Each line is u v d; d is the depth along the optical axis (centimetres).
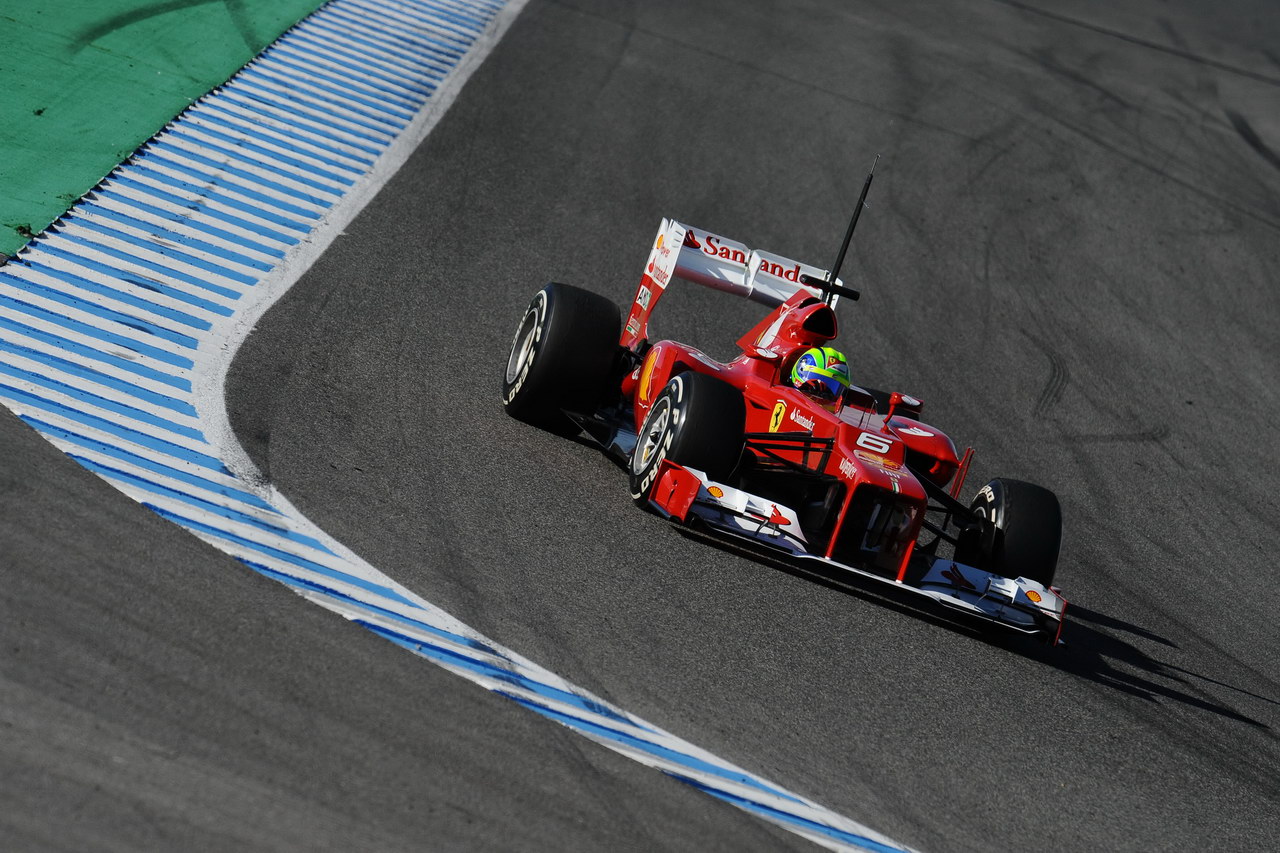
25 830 1440
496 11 7050
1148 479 4262
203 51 5219
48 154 3997
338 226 4222
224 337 3195
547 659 2094
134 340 3022
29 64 4544
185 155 4334
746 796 1859
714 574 2608
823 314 2961
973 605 2588
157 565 2064
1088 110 7788
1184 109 8175
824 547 2647
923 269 5466
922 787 2030
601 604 2344
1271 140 7944
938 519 3634
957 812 1986
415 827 1595
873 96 7238
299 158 4647
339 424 2877
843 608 2634
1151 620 3238
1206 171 7238
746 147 6197
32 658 1750
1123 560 3628
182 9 5512
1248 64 9369
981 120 7250
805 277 3353
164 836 1478
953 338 4972
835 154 6378
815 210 5744
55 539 2067
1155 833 2106
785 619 2497
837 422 2698
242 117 4800
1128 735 2462
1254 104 8531
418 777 1697
